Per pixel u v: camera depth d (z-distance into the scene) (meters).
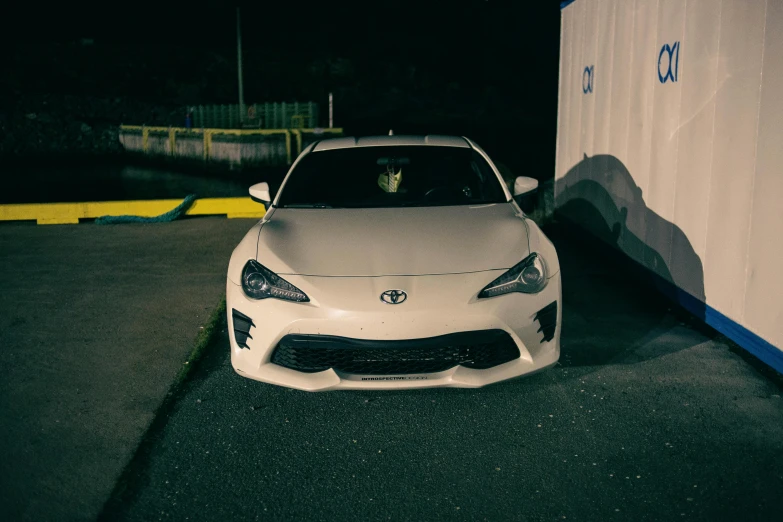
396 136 5.39
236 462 3.19
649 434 3.36
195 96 67.94
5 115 53.06
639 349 4.45
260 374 3.54
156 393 3.90
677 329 4.81
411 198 4.52
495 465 3.13
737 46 4.09
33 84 64.75
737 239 4.14
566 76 7.98
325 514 2.79
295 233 3.97
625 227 6.11
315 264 3.62
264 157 36.84
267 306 3.50
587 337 4.68
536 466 3.11
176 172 39.81
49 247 7.71
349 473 3.09
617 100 6.25
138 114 57.94
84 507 2.83
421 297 3.38
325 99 69.81
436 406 3.72
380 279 3.48
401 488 2.96
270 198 4.71
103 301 5.62
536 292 3.55
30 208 9.28
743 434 3.33
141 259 7.09
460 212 4.22
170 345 4.63
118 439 3.39
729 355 4.31
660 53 5.24
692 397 3.74
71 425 3.52
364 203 4.49
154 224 9.13
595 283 6.04
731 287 4.23
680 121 4.91
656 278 5.41
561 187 8.30
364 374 3.48
